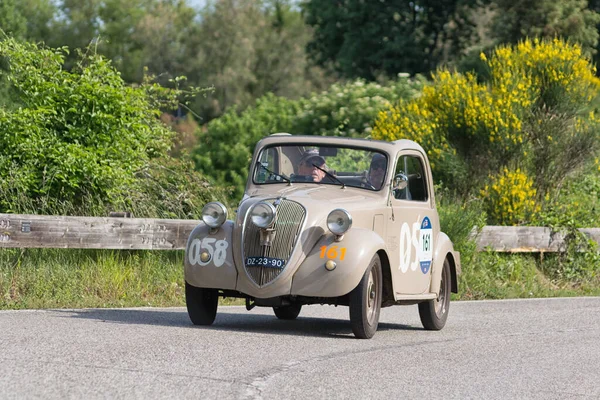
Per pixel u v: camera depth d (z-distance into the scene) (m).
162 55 188.00
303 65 196.50
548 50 51.28
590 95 51.16
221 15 191.62
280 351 19.94
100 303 29.42
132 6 186.88
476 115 48.72
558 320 29.00
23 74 35.84
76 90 36.00
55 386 15.05
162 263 33.59
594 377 18.75
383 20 112.25
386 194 24.72
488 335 25.05
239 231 22.88
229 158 87.25
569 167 50.09
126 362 17.47
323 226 22.77
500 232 41.88
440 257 26.89
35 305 28.19
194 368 17.25
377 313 23.42
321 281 22.25
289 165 25.31
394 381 17.28
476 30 114.12
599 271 43.84
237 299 32.62
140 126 37.00
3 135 34.41
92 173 34.53
